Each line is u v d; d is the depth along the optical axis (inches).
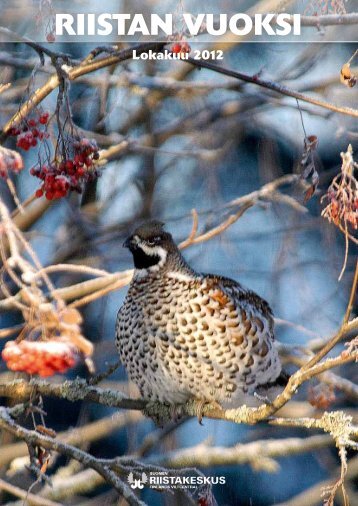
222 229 395.9
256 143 582.9
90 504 459.8
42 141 290.8
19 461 440.5
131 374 362.3
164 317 349.1
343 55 555.8
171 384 353.4
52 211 554.9
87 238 508.7
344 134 506.0
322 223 518.0
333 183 265.3
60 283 496.7
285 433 538.0
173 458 446.3
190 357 349.1
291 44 554.3
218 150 528.7
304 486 565.3
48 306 250.8
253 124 549.3
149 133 536.4
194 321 346.3
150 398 360.5
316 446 456.4
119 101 515.5
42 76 486.6
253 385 358.6
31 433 314.3
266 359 357.1
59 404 555.8
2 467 452.4
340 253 554.3
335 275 514.6
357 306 529.0
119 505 435.8
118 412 460.4
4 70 474.9
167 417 358.9
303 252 557.9
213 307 347.3
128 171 534.6
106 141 497.4
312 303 507.8
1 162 252.5
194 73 553.9
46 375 254.5
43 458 317.4
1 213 246.4
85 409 470.6
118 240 523.8
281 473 570.3
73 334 255.0
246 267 552.4
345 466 279.0
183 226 544.4
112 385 487.8
